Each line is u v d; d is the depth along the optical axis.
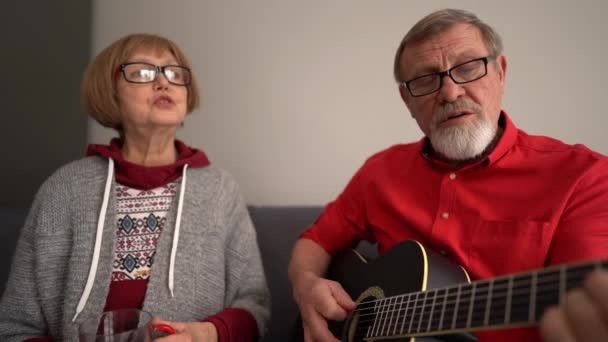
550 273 0.48
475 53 0.96
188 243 1.06
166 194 1.10
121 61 1.10
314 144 1.64
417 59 1.00
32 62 1.53
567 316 0.42
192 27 1.63
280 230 1.42
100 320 0.75
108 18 1.61
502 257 0.89
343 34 1.62
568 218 0.85
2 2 1.49
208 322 0.96
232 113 1.64
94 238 1.02
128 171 1.08
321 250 1.19
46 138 1.55
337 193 1.64
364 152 1.63
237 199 1.22
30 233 1.05
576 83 1.52
